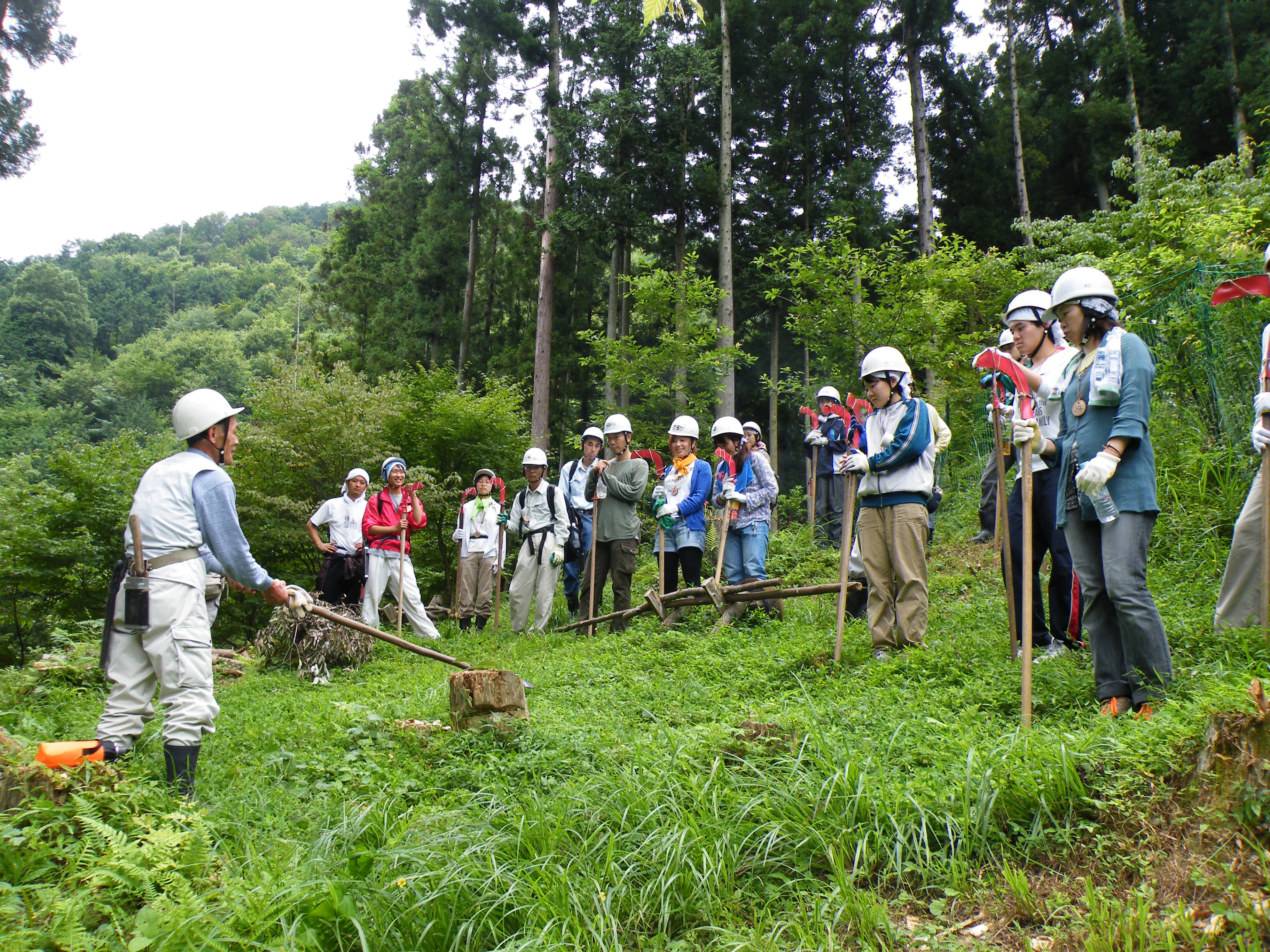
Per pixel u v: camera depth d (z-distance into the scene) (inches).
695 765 151.3
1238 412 277.7
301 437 534.6
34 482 483.8
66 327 3053.6
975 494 524.7
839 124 1098.7
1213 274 295.6
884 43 1047.0
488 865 122.9
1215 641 176.4
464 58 1151.6
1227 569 181.5
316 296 1376.7
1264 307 269.4
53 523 454.3
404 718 214.4
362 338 1285.7
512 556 489.7
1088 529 171.5
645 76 941.2
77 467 460.1
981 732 154.6
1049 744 135.3
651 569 588.7
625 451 380.5
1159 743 125.3
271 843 130.3
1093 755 130.8
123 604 161.0
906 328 645.9
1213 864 104.8
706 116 1040.8
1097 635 169.2
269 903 107.4
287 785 165.6
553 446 1183.6
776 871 125.9
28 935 100.3
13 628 474.9
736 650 270.1
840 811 131.5
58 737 203.3
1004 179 1042.1
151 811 135.9
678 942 112.6
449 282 1259.8
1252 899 96.2
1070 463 174.4
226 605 496.1
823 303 690.8
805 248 684.1
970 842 121.7
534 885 114.1
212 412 173.0
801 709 184.9
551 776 162.2
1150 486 161.2
